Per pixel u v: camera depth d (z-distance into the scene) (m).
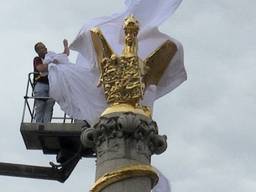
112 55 14.88
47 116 18.73
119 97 14.58
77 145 18.00
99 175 13.94
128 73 14.70
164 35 15.59
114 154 13.98
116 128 14.16
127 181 13.66
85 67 15.57
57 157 18.44
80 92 15.31
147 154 14.20
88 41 15.47
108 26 15.57
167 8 15.80
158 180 14.40
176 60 15.52
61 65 15.68
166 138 14.67
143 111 14.55
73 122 18.03
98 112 15.12
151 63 15.38
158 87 15.64
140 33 15.56
